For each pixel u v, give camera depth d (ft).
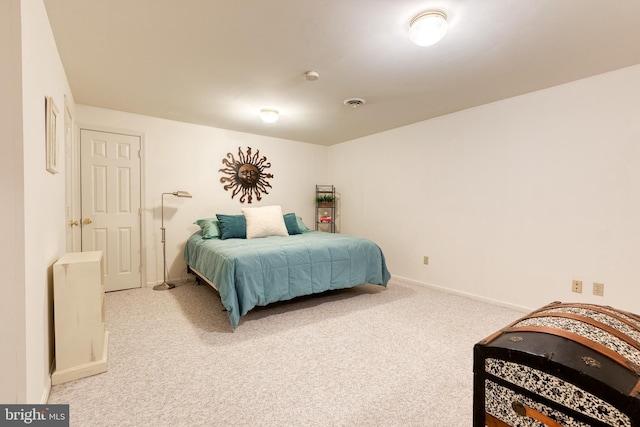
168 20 5.63
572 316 3.35
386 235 13.87
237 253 8.73
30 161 4.13
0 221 3.68
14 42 3.73
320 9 5.29
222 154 13.69
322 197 16.24
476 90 8.98
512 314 9.14
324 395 5.25
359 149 15.31
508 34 6.01
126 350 6.82
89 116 10.62
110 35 6.11
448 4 5.11
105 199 11.05
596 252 8.02
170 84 8.60
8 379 3.75
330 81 8.36
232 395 5.24
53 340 5.80
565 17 5.44
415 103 10.12
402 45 6.47
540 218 9.00
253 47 6.60
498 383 2.99
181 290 11.56
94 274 5.87
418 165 12.42
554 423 2.59
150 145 11.89
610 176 7.77
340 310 9.51
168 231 12.41
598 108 7.91
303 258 9.53
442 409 4.90
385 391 5.38
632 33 5.95
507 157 9.68
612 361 2.54
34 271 4.33
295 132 14.24
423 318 8.82
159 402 5.04
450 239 11.30
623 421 2.21
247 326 8.23
